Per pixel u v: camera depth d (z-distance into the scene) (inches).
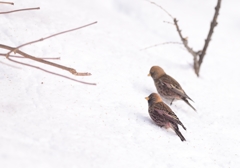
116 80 554.3
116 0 933.8
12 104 409.4
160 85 560.4
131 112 482.0
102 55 613.3
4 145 319.3
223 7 1101.7
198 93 621.6
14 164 297.7
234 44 900.6
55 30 624.4
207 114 558.6
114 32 728.3
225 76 730.2
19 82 462.0
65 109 432.5
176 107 563.5
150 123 473.1
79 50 594.2
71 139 374.3
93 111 449.4
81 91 487.2
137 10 916.0
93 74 544.7
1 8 623.2
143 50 705.6
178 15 960.3
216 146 469.1
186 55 762.2
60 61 542.9
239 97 652.7
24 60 512.4
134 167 363.3
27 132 361.4
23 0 681.6
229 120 553.6
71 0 810.8
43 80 483.2
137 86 565.3
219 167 422.0
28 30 589.3
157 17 905.5
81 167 330.3
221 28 978.1
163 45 771.4
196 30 911.7
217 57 808.3
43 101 435.2
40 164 310.7
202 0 1116.5
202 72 721.0
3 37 548.4
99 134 402.9
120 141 403.9
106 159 358.6
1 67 478.0
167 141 441.1
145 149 405.4
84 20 717.3
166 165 387.9
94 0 894.4
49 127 383.9
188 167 399.2
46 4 708.0
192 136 479.2
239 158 450.0
